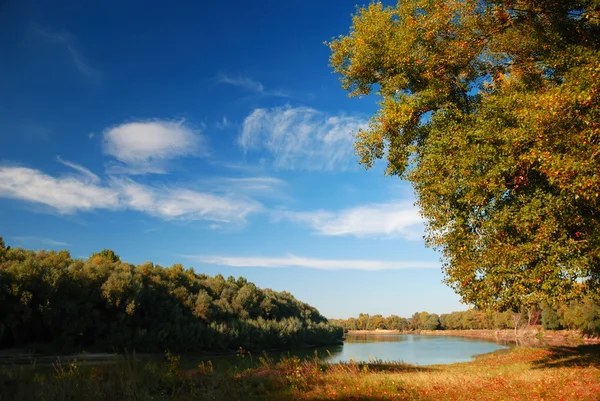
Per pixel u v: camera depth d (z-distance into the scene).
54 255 60.59
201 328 65.12
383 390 11.59
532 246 12.73
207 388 11.12
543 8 15.45
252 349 76.75
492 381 13.80
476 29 17.03
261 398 10.61
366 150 19.38
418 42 17.84
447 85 17.31
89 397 9.39
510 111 14.02
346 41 20.16
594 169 11.07
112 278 57.12
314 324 105.19
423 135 18.33
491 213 14.45
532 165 13.62
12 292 45.53
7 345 46.69
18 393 9.55
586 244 12.42
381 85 19.58
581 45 13.97
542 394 11.12
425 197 16.41
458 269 15.04
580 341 69.62
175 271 82.94
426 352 57.62
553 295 12.64
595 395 10.48
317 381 12.73
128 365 12.63
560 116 11.95
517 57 17.44
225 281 100.69
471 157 14.21
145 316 60.84
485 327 164.88
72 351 49.41
